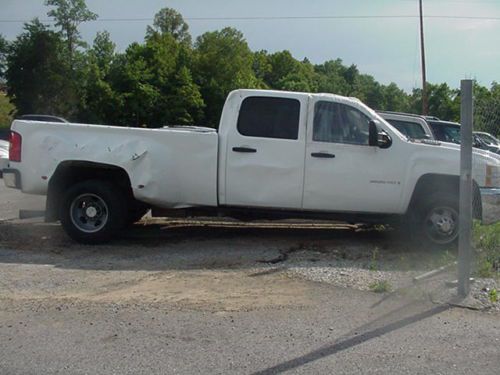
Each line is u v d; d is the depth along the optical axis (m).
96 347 4.56
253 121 7.82
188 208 8.07
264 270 6.79
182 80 59.75
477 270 6.68
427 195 7.89
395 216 7.96
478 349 4.60
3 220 9.66
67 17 57.19
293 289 6.05
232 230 9.17
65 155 7.81
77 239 7.97
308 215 7.95
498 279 6.45
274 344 4.64
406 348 4.60
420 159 7.79
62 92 56.72
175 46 67.06
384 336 4.83
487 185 7.90
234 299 5.73
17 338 4.72
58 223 9.36
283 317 5.24
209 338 4.75
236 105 7.86
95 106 56.22
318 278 6.44
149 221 9.80
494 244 7.58
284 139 7.77
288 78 99.38
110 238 7.97
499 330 5.00
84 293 5.91
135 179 7.77
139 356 4.40
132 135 7.84
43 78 56.03
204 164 7.82
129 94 56.62
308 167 7.76
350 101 7.88
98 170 8.14
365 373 4.15
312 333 4.88
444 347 4.62
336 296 5.84
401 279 6.41
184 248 7.90
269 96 7.84
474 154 7.99
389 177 7.80
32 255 7.43
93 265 7.01
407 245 8.23
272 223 9.70
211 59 66.75
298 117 7.79
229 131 7.82
